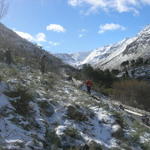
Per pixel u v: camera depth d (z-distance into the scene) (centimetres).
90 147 948
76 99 1448
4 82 1179
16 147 775
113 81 6631
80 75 5197
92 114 1261
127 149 1051
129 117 1505
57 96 1371
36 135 899
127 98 5056
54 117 1118
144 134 1280
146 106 5350
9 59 2008
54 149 880
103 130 1148
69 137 971
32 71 1989
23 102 1089
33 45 6638
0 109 969
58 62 6097
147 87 6241
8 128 869
